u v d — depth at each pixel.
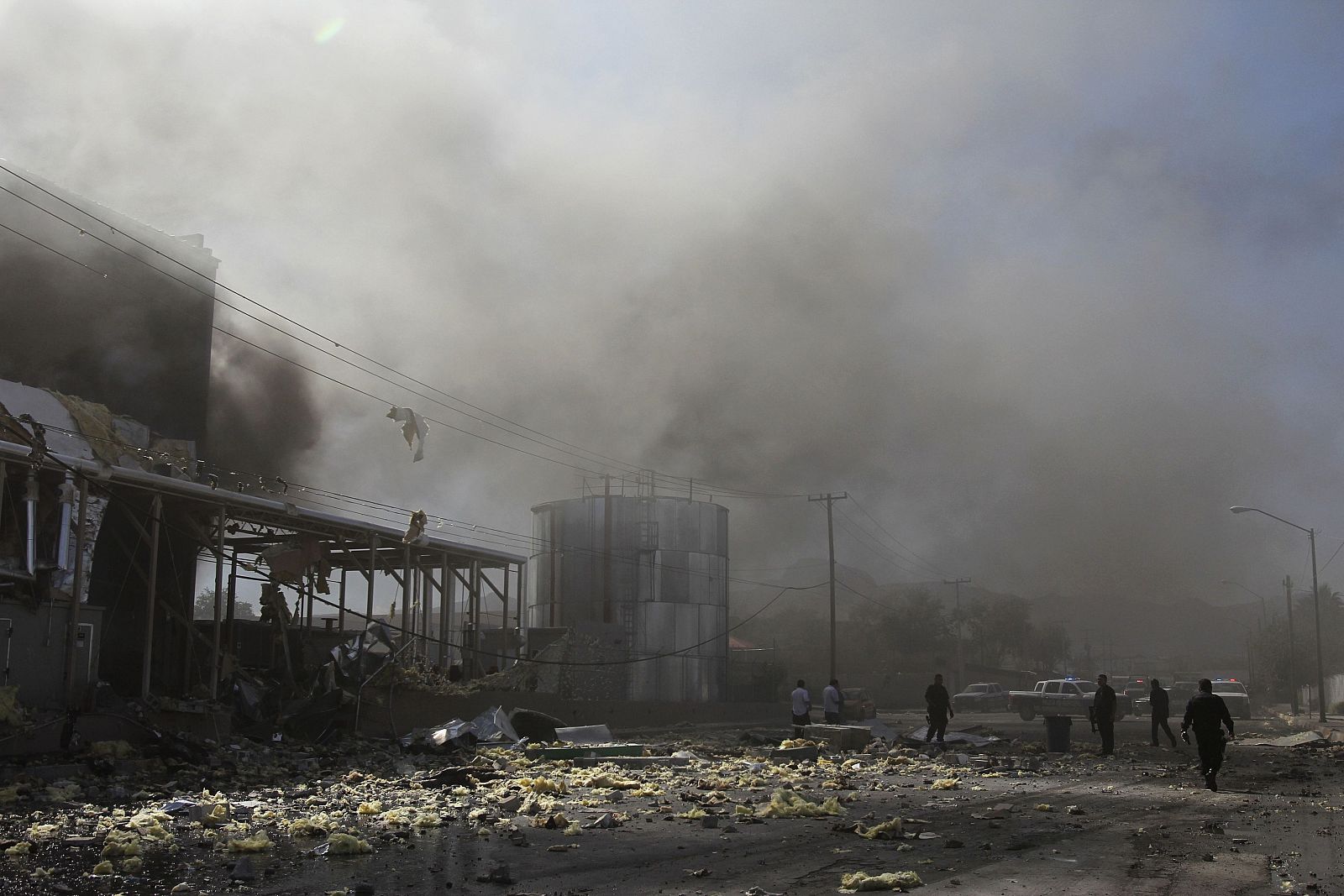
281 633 26.89
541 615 44.34
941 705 25.98
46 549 19.88
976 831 11.08
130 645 25.84
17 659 18.28
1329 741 29.41
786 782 16.84
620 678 37.22
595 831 10.95
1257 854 9.47
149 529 25.25
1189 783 17.11
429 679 26.17
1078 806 13.34
